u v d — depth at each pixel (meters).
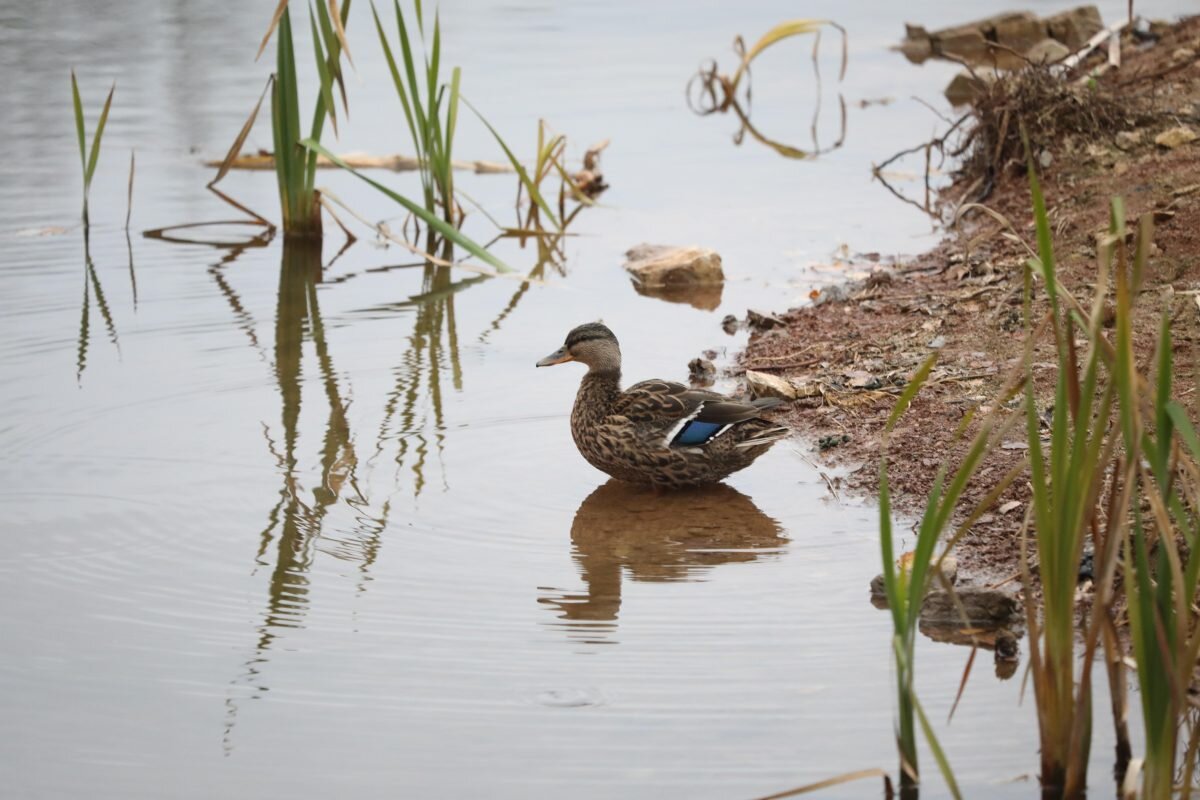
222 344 15.59
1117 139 19.12
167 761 8.02
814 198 20.73
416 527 11.20
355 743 8.18
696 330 15.96
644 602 9.88
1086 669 7.38
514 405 13.91
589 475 12.35
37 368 14.71
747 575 10.30
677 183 21.66
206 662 9.10
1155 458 6.96
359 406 13.84
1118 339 6.72
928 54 28.81
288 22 18.72
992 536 10.67
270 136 23.52
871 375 13.91
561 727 8.30
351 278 18.12
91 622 9.62
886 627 9.45
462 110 24.88
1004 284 15.64
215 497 11.71
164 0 32.88
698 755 7.99
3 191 20.94
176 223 19.97
